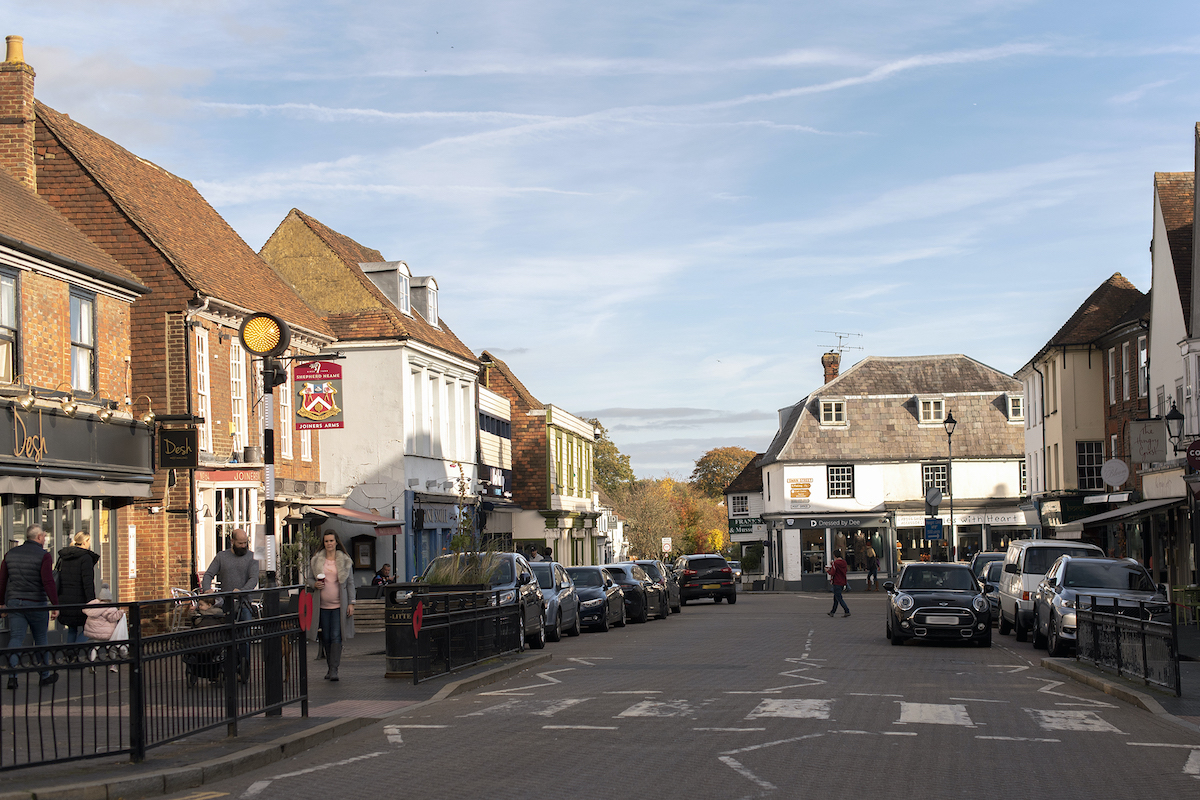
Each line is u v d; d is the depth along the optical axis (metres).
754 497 81.31
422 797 8.57
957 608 23.05
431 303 43.28
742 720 12.38
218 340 26.92
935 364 67.69
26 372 20.05
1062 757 10.24
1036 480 53.22
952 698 14.38
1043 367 50.25
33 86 25.31
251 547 27.92
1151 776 9.39
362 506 36.22
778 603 48.25
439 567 20.33
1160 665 14.26
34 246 19.95
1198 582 30.62
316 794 8.77
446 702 14.46
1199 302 31.97
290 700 12.55
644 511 97.06
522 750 10.59
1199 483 30.27
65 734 9.06
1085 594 19.09
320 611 16.39
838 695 14.62
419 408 38.91
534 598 23.06
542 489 56.12
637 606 33.59
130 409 23.66
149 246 25.30
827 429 65.31
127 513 23.92
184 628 10.35
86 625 9.49
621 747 10.69
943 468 64.69
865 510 64.31
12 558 15.74
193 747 10.47
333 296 38.22
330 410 27.66
